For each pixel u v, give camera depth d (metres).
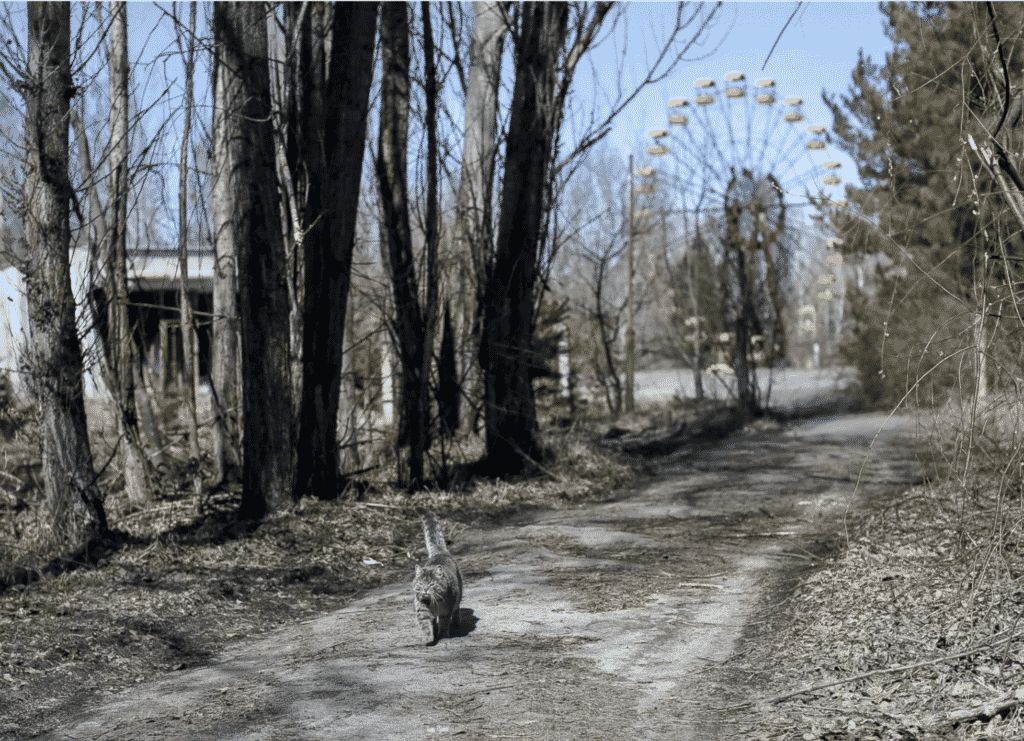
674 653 7.11
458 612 8.02
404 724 5.71
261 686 6.64
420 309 14.93
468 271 17.38
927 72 10.32
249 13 11.73
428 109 14.52
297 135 13.03
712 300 31.84
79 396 10.38
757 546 11.05
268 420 12.16
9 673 6.98
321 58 12.99
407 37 14.93
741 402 28.78
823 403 35.22
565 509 14.24
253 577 9.96
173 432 18.17
